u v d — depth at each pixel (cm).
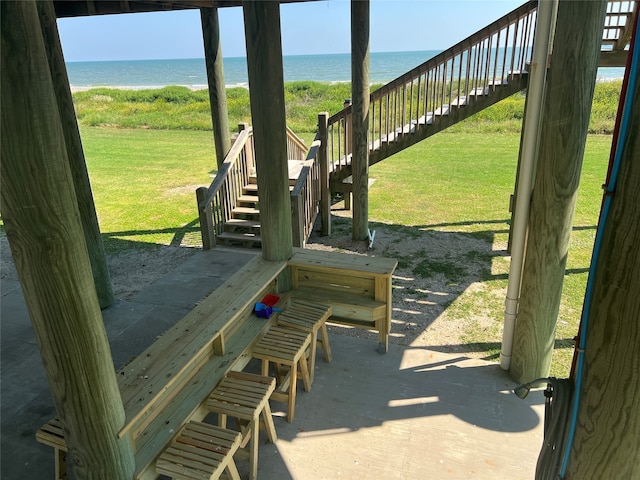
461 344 395
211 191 607
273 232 366
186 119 2064
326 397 320
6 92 136
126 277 544
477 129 1577
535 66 280
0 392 332
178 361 256
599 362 111
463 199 836
